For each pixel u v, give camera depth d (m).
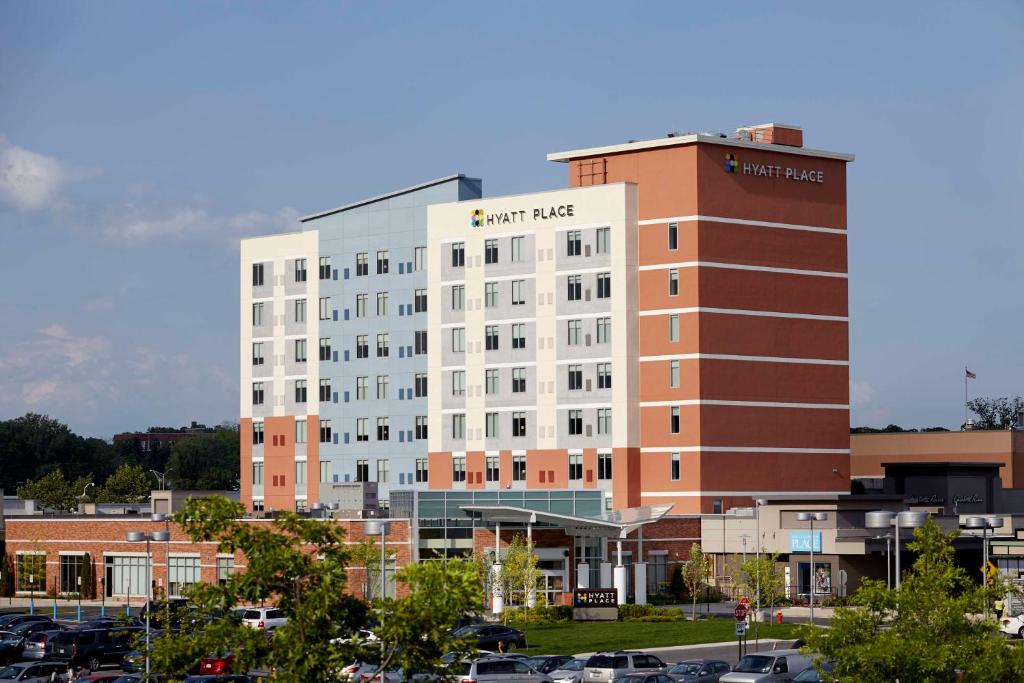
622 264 140.00
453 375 150.62
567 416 143.00
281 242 166.12
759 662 71.31
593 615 113.31
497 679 72.56
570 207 143.12
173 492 150.38
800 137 145.12
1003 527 128.25
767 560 112.25
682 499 136.75
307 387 163.50
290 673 43.91
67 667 79.88
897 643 52.91
